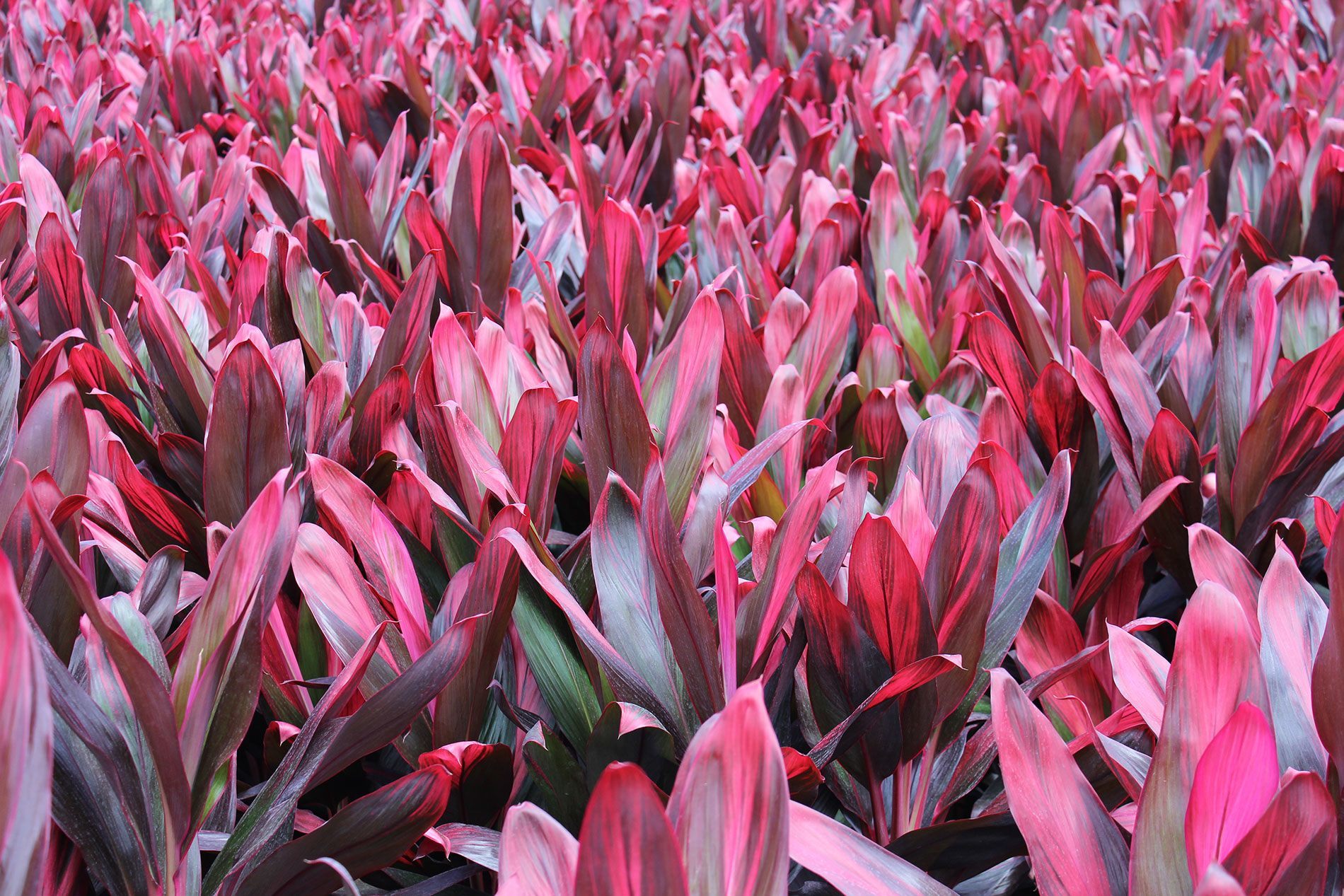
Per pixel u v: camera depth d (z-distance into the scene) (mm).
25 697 1173
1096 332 2281
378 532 1666
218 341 2262
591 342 1682
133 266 1955
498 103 4125
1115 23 6105
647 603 1640
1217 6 5770
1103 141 3645
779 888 1248
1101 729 1602
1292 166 3326
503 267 2443
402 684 1464
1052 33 5648
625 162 3500
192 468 1979
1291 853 1288
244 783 1841
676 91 3725
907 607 1545
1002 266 2178
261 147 3293
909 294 2459
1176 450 1924
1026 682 1625
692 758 1260
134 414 2039
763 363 2070
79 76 4191
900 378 2301
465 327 2238
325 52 4672
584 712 1675
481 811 1638
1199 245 2777
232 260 2566
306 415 1941
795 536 1564
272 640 1709
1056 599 1909
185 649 1422
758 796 1247
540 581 1508
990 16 5867
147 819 1437
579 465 2031
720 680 1532
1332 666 1401
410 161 3797
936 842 1560
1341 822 1418
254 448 1799
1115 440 1983
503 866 1318
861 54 5184
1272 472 1930
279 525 1451
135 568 1760
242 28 5469
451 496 1888
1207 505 2053
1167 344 2166
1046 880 1390
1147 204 2842
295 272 2146
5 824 1174
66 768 1426
